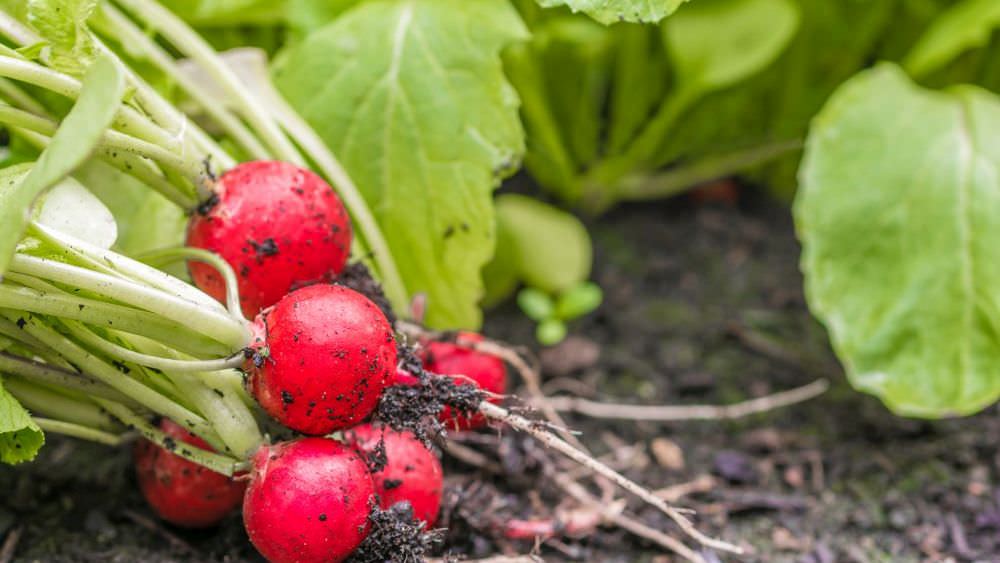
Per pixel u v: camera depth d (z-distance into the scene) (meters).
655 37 0.68
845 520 0.57
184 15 0.59
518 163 0.56
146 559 0.54
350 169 0.57
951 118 0.59
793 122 0.70
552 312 0.64
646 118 0.70
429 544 0.51
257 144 0.55
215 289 0.52
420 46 0.57
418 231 0.57
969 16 0.62
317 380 0.50
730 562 0.55
